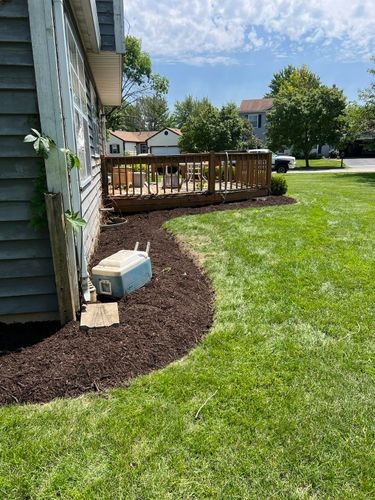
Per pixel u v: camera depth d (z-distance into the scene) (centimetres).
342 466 162
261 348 253
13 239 265
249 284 364
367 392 209
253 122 3775
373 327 281
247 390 209
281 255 446
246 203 830
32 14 232
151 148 4134
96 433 178
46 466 161
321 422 186
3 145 249
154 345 249
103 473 157
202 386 212
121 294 312
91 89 680
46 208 252
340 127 2344
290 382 217
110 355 233
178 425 183
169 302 308
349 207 777
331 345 257
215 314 305
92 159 577
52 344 246
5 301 276
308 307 313
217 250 476
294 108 2412
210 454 167
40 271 275
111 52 554
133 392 207
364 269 398
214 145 2709
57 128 250
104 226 627
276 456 166
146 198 757
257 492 150
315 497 148
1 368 222
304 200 871
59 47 250
